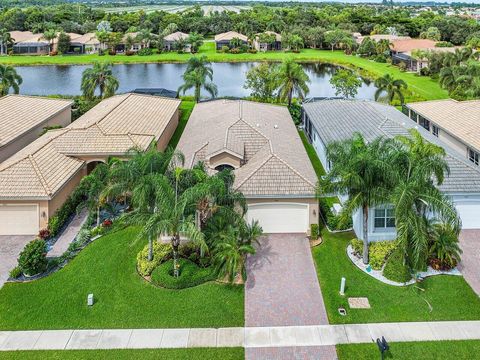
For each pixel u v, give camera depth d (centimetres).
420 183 2059
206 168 2934
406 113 4931
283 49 12850
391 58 10550
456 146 3753
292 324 1916
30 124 3962
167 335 1852
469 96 5631
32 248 2244
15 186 2702
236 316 1964
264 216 2669
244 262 2330
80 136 3403
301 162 3083
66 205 2859
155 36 12838
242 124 3500
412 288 2138
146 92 6303
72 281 2209
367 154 2075
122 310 1995
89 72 5809
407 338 1825
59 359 1725
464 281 2189
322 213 2925
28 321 1930
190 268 2231
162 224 1955
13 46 12131
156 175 2097
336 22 15500
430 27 13662
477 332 1853
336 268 2325
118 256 2423
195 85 5991
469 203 2692
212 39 15088
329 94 7275
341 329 1884
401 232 2030
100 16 17175
